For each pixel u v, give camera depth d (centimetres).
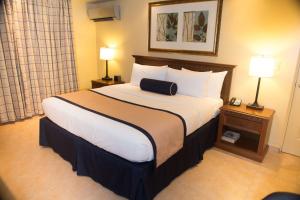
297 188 220
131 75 421
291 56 266
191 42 344
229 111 277
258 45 287
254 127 263
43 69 395
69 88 449
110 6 423
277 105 285
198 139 255
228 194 210
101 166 207
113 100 279
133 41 423
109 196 203
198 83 306
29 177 226
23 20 356
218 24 311
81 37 466
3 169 237
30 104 387
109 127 197
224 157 277
